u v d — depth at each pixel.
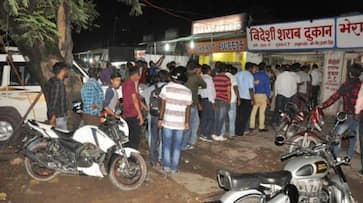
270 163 7.59
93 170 5.84
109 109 6.56
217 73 9.02
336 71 12.30
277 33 12.77
